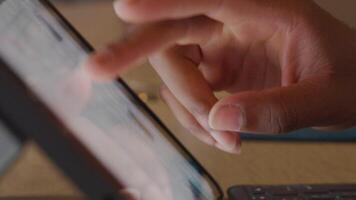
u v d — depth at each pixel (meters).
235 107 0.28
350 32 0.33
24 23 0.24
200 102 0.33
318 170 0.38
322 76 0.31
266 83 0.35
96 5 0.63
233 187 0.33
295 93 0.30
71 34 0.29
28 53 0.21
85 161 0.17
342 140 0.43
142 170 0.21
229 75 0.35
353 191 0.32
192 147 0.40
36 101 0.17
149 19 0.24
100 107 0.23
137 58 0.23
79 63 0.22
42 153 0.17
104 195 0.17
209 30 0.30
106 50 0.22
